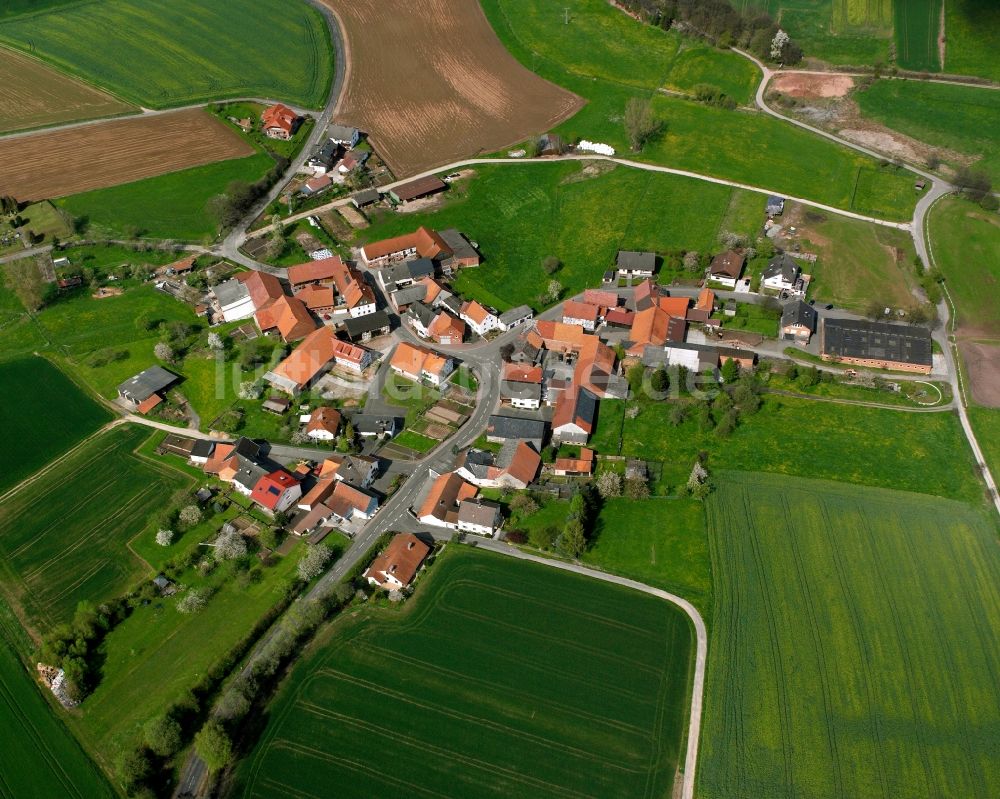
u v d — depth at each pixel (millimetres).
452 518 132750
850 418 151625
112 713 109375
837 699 110438
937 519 133125
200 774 103562
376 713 109875
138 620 119688
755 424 150250
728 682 112688
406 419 151875
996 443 146625
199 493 136875
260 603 121625
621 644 117500
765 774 103312
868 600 121750
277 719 109312
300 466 141750
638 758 105375
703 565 127125
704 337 168500
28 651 116812
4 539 131250
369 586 124688
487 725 108750
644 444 146750
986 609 120438
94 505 136500
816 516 133625
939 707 109250
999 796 100812
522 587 124688
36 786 102875
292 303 170625
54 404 155000
